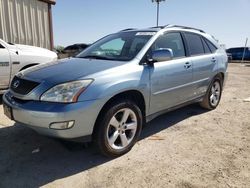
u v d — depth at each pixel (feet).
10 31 30.76
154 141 13.35
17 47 21.27
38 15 33.99
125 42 14.02
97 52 14.33
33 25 33.45
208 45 18.02
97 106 10.16
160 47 13.73
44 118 9.68
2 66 19.69
